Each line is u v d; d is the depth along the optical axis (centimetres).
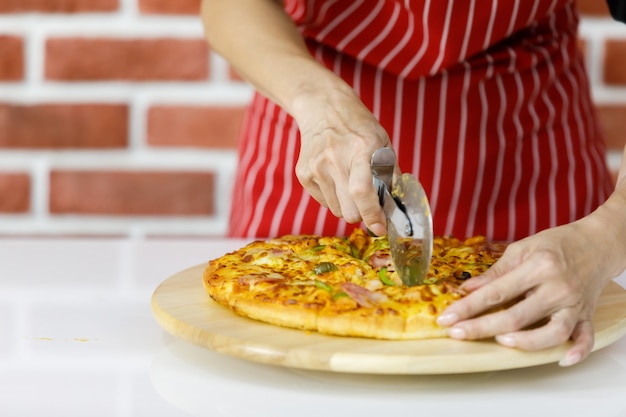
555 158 176
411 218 129
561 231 129
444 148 172
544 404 113
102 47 209
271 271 142
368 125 139
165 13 208
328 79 148
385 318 124
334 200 141
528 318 120
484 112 172
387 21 169
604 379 122
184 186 211
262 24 161
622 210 135
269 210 178
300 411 111
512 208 175
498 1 165
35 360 128
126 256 169
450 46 166
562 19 177
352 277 140
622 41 210
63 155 211
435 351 118
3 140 210
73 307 147
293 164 176
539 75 174
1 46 208
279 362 119
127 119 210
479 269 142
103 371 124
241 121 210
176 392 116
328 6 170
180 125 210
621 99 211
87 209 212
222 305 138
